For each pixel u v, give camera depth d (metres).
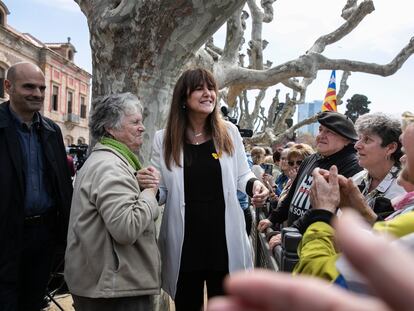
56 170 2.63
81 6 3.19
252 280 0.27
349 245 0.24
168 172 2.32
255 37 6.31
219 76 4.24
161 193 2.38
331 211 1.27
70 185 2.75
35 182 2.55
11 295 2.37
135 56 2.79
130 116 2.08
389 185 2.09
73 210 1.95
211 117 2.37
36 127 2.62
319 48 5.58
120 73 2.87
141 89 2.85
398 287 0.22
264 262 2.76
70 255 1.92
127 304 1.85
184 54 2.84
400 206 1.30
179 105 2.35
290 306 0.26
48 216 2.64
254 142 12.17
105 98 2.15
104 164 1.91
